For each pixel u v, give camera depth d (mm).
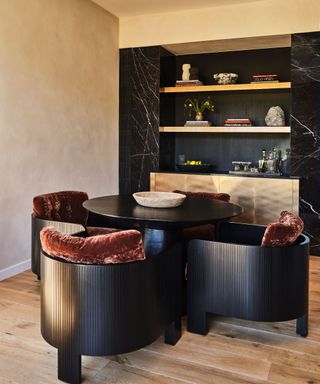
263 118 4695
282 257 2098
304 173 4074
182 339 2223
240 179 4285
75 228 2672
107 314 1735
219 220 2277
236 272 2135
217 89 4473
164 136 4863
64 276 1751
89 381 1817
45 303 1850
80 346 1752
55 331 1812
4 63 3129
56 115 3758
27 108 3395
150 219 2215
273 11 4059
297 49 4004
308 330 2355
